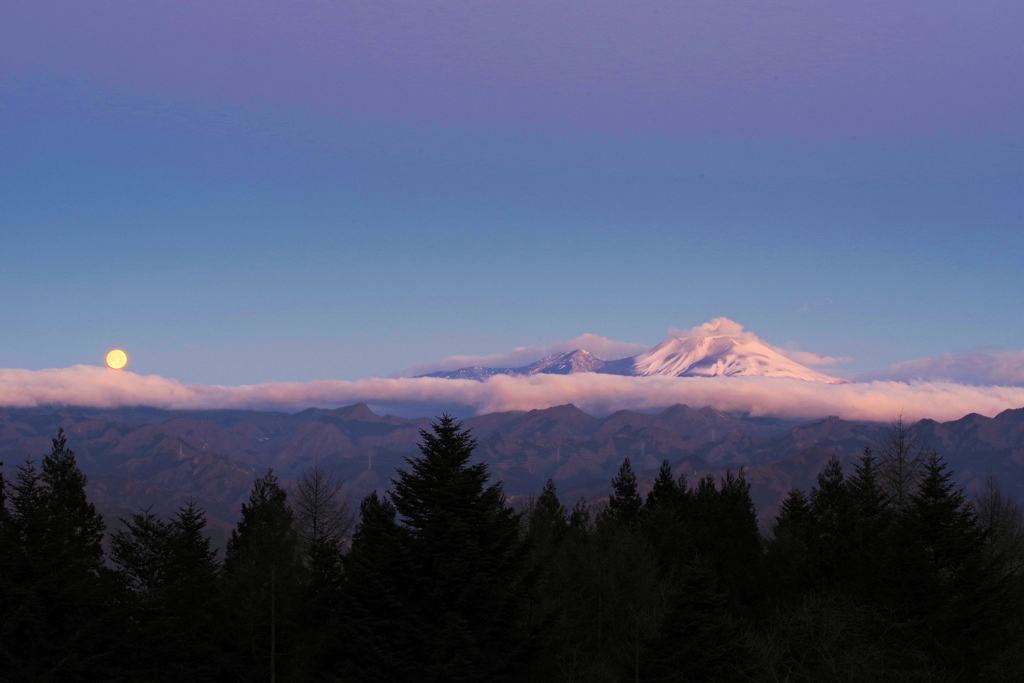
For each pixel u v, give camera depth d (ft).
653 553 220.43
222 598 177.68
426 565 167.12
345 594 166.09
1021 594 191.01
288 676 168.25
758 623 214.28
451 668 151.84
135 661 169.37
